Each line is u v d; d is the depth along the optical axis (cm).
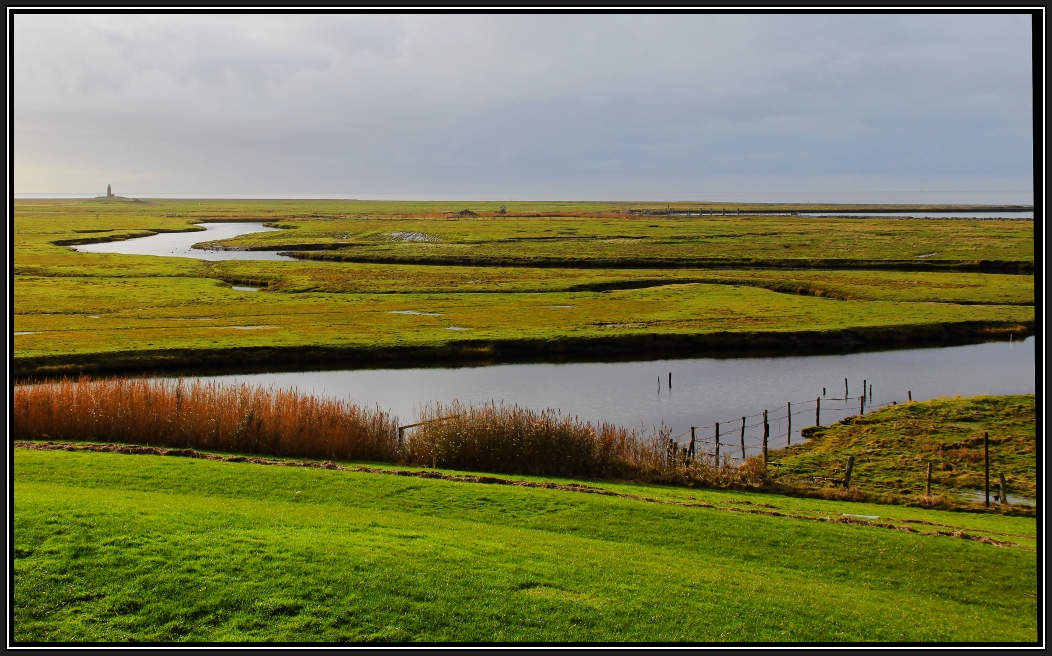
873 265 11062
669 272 10469
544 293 8838
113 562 1811
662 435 3450
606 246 13588
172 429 3266
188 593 1722
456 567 1905
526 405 4712
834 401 4781
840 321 6988
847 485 3080
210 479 2595
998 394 4822
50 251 12425
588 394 4997
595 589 1855
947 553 2195
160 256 12475
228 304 7906
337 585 1784
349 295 8612
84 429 3278
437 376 5484
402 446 3372
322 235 16288
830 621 1789
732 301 8119
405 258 12288
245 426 3272
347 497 2470
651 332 6512
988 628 1811
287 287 9181
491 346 6188
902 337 6675
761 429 4172
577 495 2588
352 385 5194
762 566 2081
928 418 3984
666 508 2470
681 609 1792
